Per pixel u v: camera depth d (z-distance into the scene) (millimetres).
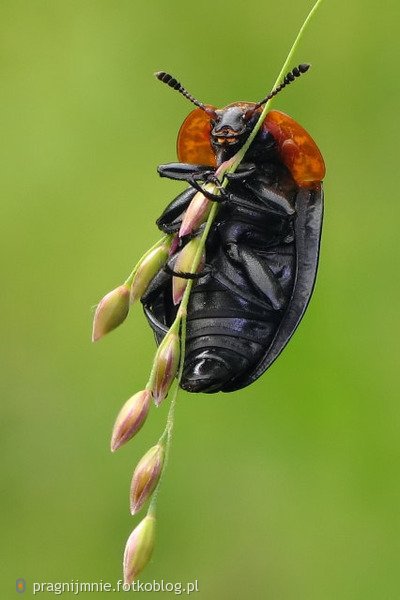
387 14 169
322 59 170
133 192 176
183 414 168
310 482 164
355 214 166
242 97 174
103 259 175
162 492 167
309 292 132
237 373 131
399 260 164
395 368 163
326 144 168
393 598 161
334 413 164
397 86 167
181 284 128
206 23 176
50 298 175
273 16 173
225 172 129
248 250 131
